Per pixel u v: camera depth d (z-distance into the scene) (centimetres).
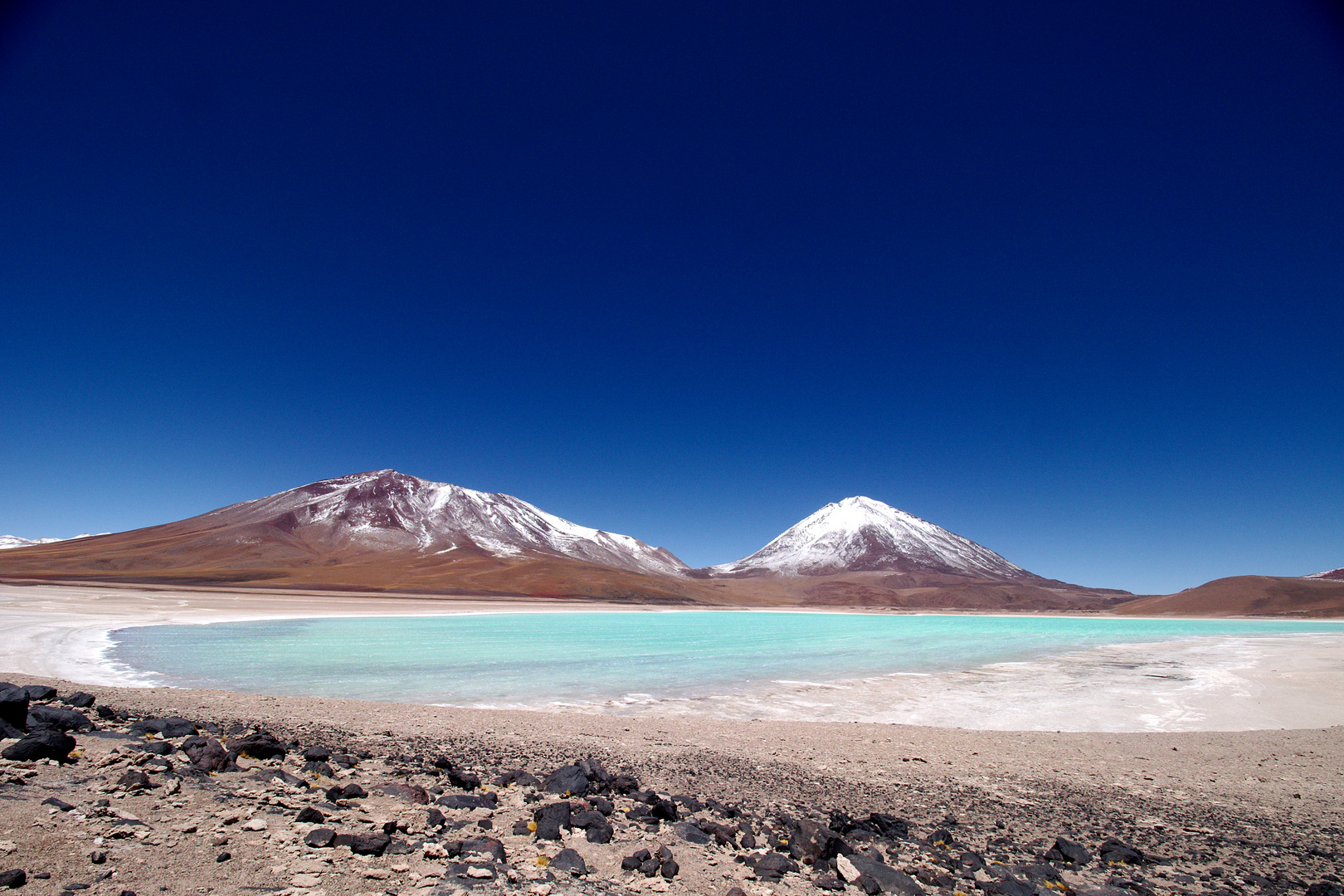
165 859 458
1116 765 1271
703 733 1429
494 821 662
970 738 1502
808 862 647
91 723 866
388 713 1420
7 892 379
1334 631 8269
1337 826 935
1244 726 1841
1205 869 755
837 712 1916
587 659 3131
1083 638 5856
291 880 451
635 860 573
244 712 1303
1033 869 705
